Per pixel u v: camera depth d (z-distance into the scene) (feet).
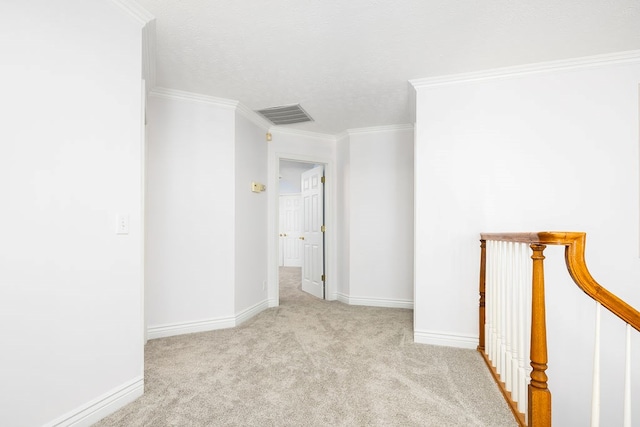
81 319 5.09
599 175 7.88
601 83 7.87
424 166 9.09
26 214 4.43
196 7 5.90
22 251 4.38
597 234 7.86
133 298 6.00
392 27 6.56
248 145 11.69
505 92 8.50
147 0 5.71
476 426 5.19
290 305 13.57
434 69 8.41
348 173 13.98
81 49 5.16
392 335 9.64
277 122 12.84
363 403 5.85
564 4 5.83
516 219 8.39
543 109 8.23
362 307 13.21
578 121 8.00
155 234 9.32
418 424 5.24
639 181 7.64
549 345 7.86
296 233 28.27
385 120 12.60
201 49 7.41
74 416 4.93
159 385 6.50
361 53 7.61
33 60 4.54
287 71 8.50
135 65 6.08
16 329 4.31
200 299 10.02
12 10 4.34
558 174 8.12
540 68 8.14
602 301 3.73
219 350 8.39
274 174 13.35
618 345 7.49
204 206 10.12
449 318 8.85
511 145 8.45
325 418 5.39
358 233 13.76
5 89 4.24
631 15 6.12
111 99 5.62
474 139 8.70
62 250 4.84
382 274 13.41
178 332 9.63
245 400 5.94
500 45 7.25
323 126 13.41
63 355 4.83
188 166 9.88
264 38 6.95
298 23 6.41
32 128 4.51
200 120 10.12
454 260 8.84
